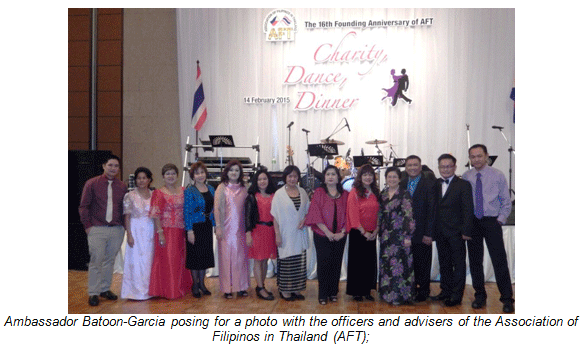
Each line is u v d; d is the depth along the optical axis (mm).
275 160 8672
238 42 9320
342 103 9133
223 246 4879
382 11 9055
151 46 9641
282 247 4707
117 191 4777
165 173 4902
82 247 6281
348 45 9141
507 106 8852
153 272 4848
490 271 5625
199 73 9094
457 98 8938
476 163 4465
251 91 9305
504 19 8852
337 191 4680
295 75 9227
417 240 4594
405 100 9000
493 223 4391
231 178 4914
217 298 4926
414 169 4629
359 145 9125
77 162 6328
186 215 4859
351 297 4918
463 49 8930
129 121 9688
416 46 9031
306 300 4816
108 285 4840
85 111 9812
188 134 9344
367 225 4613
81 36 9766
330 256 4629
